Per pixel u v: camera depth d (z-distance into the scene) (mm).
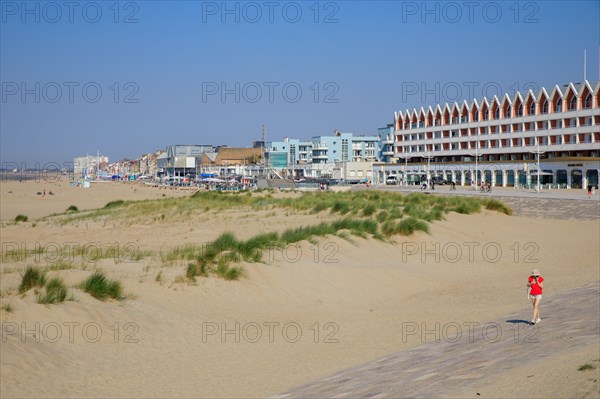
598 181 86250
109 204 66250
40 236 37188
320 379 13211
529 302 21781
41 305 15594
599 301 20281
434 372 12758
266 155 176750
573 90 94438
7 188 134750
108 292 17750
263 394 12258
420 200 52281
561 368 10805
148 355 14461
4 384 11375
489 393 9984
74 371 12734
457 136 119000
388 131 168750
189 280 20953
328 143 181875
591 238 40125
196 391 12352
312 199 54562
